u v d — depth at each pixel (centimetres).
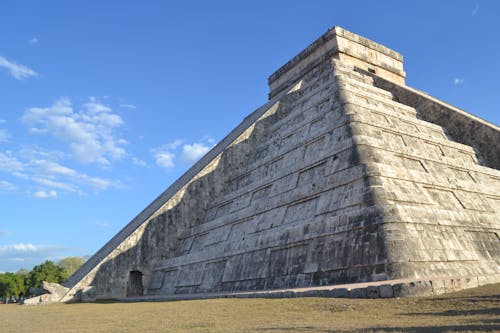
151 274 2628
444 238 1534
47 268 5522
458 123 2523
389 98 2716
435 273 1383
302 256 1670
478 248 1639
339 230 1555
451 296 1016
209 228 2469
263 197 2209
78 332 955
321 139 2058
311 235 1664
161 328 942
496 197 2069
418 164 1908
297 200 1903
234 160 2892
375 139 1841
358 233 1486
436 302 962
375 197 1526
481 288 1102
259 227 2036
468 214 1739
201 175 2830
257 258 1900
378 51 3519
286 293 1332
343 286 1317
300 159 2144
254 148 2956
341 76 2369
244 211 2227
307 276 1600
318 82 2802
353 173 1664
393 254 1356
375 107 2155
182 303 1573
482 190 2017
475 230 1698
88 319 1288
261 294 1423
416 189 1702
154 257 2655
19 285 5409
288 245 1759
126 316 1298
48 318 1408
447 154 2188
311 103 2458
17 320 1382
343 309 1009
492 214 1914
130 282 2594
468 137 2469
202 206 2798
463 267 1488
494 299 906
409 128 2147
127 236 2669
